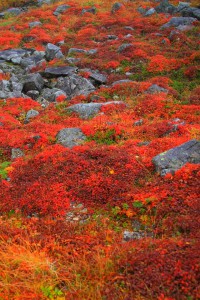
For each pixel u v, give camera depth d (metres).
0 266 7.94
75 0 48.81
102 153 12.68
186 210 9.35
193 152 11.58
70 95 23.53
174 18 34.78
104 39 34.06
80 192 11.09
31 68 28.59
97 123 16.34
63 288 7.45
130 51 28.61
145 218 9.69
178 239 8.18
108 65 26.88
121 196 10.55
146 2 44.84
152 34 32.75
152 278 6.96
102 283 7.25
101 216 10.14
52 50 31.31
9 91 23.59
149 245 8.06
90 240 8.80
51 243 8.69
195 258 7.16
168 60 25.98
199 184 10.23
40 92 24.33
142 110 18.56
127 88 22.17
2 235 9.21
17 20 44.62
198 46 28.66
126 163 11.94
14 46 36.41
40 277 7.60
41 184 11.61
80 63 27.55
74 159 12.53
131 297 6.75
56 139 15.55
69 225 9.70
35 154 14.25
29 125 17.80
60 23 41.66
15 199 11.17
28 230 9.59
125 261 7.54
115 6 42.88
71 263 7.99
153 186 10.66
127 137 15.18
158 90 21.53
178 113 17.66
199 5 38.19
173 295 6.59
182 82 23.45
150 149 12.88
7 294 7.25
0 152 15.16
